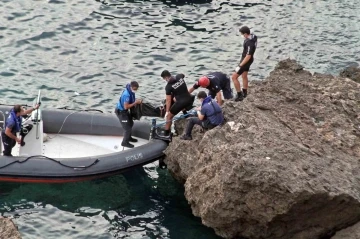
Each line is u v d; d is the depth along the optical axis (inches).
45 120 1421.0
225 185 1098.1
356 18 1987.0
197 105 1557.6
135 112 1348.4
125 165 1322.6
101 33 1840.6
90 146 1405.0
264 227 1133.1
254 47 1371.8
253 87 1379.2
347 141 1202.0
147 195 1315.2
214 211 1137.4
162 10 1971.0
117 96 1598.2
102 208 1277.1
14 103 1540.4
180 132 1346.0
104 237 1198.3
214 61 1744.6
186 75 1681.8
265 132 1174.3
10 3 1927.9
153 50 1777.8
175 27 1888.5
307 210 1097.4
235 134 1182.3
